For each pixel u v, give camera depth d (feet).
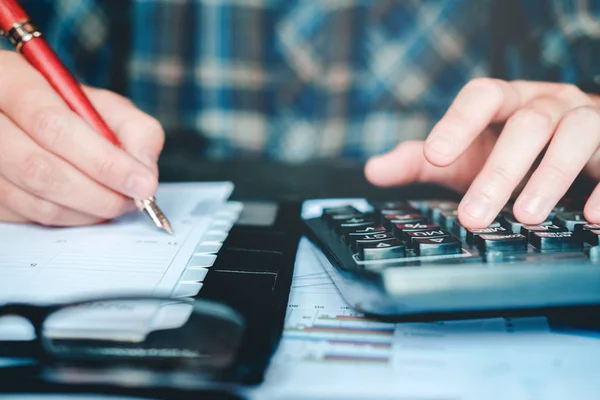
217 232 1.42
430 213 1.44
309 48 3.34
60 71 1.47
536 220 1.21
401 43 3.37
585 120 1.29
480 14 3.34
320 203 1.75
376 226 1.28
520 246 1.10
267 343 0.86
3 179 1.46
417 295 0.94
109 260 1.21
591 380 0.79
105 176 1.35
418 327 0.96
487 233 1.15
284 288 1.08
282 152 3.41
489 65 3.26
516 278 0.94
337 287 1.09
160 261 1.21
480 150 1.80
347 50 3.33
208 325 0.91
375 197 1.83
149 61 3.31
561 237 1.10
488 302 0.94
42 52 1.48
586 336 0.93
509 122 1.34
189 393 0.74
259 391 0.75
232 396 0.74
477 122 1.35
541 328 0.97
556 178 1.23
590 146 1.27
